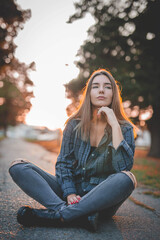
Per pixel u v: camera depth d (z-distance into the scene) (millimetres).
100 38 9508
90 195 1458
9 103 28203
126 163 1630
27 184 1537
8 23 8992
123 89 8320
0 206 1914
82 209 1439
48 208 1529
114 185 1465
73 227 1537
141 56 9047
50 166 5141
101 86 1851
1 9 8555
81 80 9680
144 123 10859
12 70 12555
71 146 1846
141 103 9531
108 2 8898
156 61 8945
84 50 9844
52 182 1769
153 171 5410
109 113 1710
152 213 2164
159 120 10820
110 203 1476
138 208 2322
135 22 8234
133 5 8258
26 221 1460
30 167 1598
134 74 9117
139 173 5051
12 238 1305
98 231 1521
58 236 1371
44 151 10586
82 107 1954
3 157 6172
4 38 9195
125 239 1427
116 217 1931
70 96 10023
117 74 8789
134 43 8906
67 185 1681
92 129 1821
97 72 1935
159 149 11508
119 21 8609
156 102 9195
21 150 9875
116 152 1618
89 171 1706
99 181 1678
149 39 8547
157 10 7605
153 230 1663
